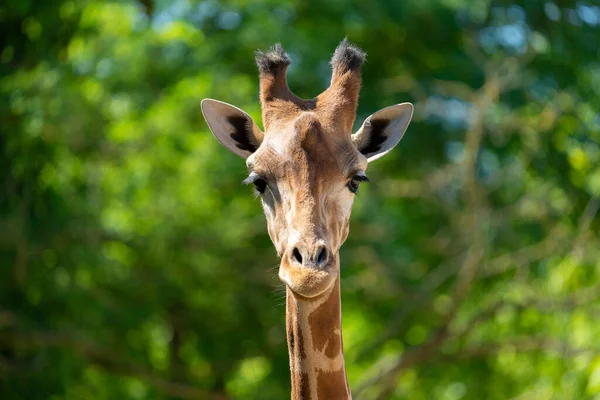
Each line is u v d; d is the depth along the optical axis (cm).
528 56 2680
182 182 2819
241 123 1246
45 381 2525
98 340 2823
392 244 3125
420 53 3181
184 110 2766
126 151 2736
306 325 1085
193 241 2905
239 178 2886
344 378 1104
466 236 2830
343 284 3061
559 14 2902
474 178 2634
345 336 3406
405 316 2925
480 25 3084
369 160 1220
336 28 3056
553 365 2484
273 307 3192
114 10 2709
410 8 2950
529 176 2808
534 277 2667
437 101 2928
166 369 3388
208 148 2778
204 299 3197
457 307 2706
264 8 3008
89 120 2552
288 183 1045
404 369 2777
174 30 2789
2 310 2489
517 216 2752
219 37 2962
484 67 2877
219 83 2797
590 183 2698
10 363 2562
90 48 2650
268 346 3344
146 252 2950
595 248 2500
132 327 2848
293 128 1073
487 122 2747
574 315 2427
